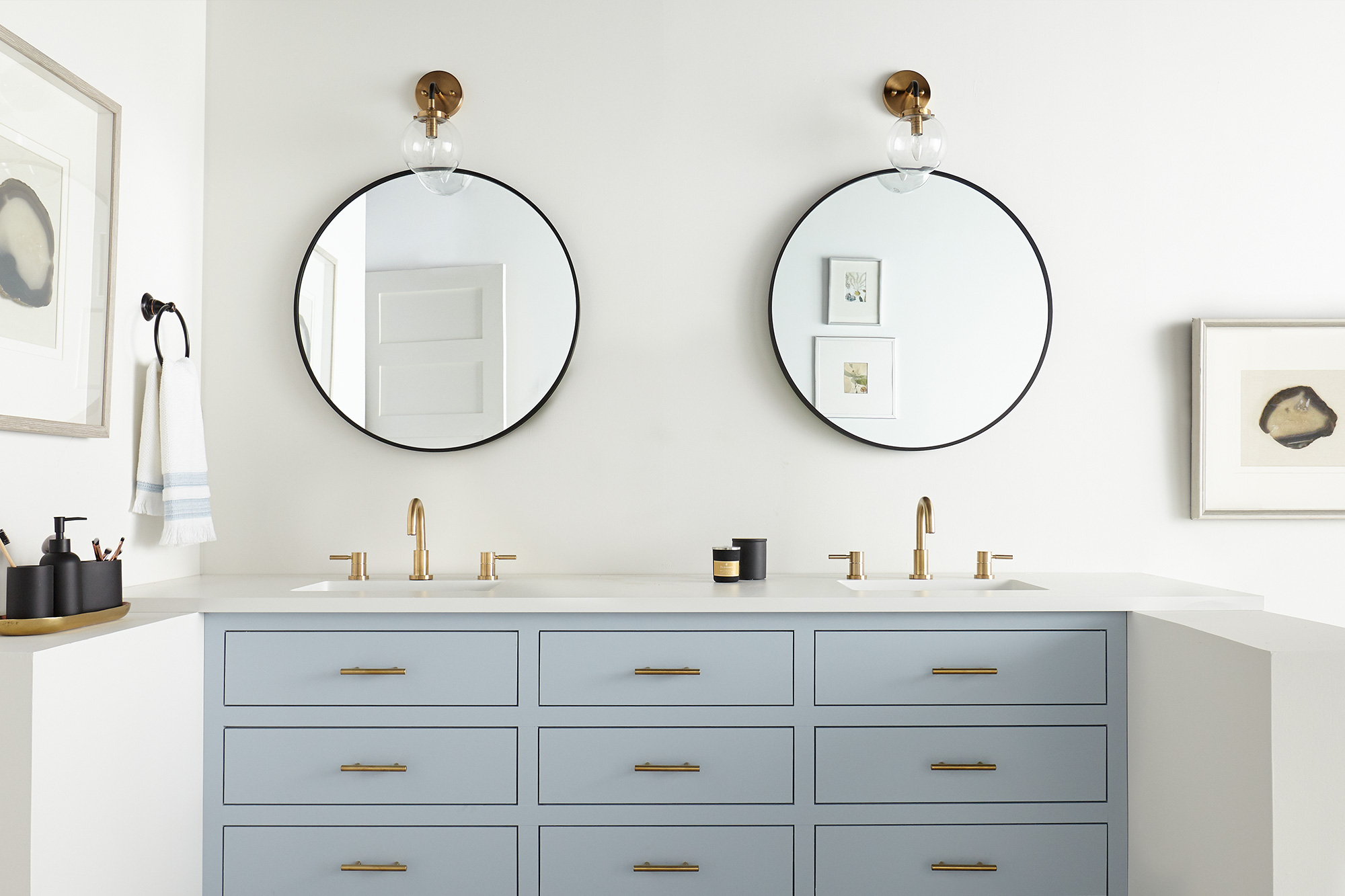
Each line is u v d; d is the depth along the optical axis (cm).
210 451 204
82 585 141
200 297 203
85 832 125
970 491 204
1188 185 205
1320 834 123
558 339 202
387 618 161
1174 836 147
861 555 191
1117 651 163
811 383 203
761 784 161
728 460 205
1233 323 201
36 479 147
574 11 207
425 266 204
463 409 202
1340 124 205
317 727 160
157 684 144
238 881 160
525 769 160
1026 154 206
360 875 160
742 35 207
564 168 206
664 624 161
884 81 206
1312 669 124
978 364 203
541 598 160
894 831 161
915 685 162
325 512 204
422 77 205
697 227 206
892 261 204
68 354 153
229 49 206
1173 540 204
